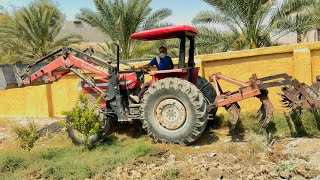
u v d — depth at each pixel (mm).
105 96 7234
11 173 5840
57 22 28188
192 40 7211
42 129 8906
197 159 5723
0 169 5961
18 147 7332
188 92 6340
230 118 7500
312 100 6098
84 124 6609
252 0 15133
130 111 7141
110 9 20375
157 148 6219
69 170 5590
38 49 26062
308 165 5012
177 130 6473
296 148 5902
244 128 7184
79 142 7055
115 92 7152
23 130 6816
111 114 7301
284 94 6508
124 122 7590
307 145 5977
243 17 15602
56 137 7906
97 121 6832
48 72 8008
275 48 8148
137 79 7285
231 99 6527
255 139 6195
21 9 25219
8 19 26016
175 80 6477
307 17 14625
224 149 6062
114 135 7426
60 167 5707
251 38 15930
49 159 6332
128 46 21266
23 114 11094
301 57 7969
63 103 10641
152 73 6832
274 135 6910
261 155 5688
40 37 25734
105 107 7258
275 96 8180
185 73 6801
